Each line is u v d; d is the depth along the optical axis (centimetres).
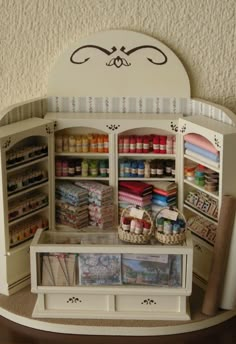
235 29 40
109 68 42
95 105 43
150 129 43
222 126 38
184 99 42
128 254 36
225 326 37
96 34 41
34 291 36
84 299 37
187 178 41
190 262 36
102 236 38
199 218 41
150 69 42
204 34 41
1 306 38
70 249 36
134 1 41
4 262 39
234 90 42
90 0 41
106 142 42
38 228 41
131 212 37
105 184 44
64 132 43
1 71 42
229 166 37
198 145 39
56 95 42
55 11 41
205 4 40
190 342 35
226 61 41
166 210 37
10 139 37
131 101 42
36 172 40
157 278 36
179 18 41
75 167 42
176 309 37
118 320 36
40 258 36
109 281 36
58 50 42
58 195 43
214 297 36
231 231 36
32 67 42
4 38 42
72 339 35
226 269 37
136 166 42
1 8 41
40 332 36
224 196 36
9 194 38
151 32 41
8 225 38
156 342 35
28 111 41
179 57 41
